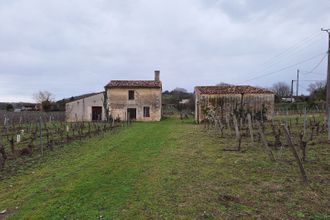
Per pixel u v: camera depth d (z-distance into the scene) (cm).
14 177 917
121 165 1048
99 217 579
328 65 2412
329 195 675
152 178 859
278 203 636
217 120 2250
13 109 7544
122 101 4125
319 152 1180
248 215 577
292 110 5006
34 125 3145
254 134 1816
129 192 732
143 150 1373
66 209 623
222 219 562
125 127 2823
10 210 632
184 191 732
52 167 1048
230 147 1381
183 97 8738
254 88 3553
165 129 2520
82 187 782
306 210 594
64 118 4472
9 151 1416
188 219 565
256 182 793
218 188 750
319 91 6369
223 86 3731
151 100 4100
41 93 8519
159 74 4778
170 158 1155
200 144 1523
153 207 627
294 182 780
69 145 1608
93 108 4175
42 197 708
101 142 1716
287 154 1159
